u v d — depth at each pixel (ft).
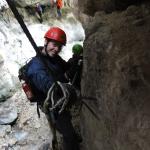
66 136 10.34
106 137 9.05
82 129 11.37
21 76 10.05
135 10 10.30
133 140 7.29
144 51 8.44
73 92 9.39
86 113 10.71
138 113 7.38
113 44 9.17
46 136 13.64
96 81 9.51
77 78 11.51
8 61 17.37
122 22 9.88
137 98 7.61
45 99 9.75
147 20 9.52
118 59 8.71
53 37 9.82
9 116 14.75
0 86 15.93
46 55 10.11
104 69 9.12
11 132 14.12
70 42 21.03
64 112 10.30
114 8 11.46
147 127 6.99
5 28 18.98
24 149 13.12
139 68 8.02
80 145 11.57
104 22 10.42
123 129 7.75
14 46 18.42
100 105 9.21
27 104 15.48
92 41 9.96
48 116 10.30
